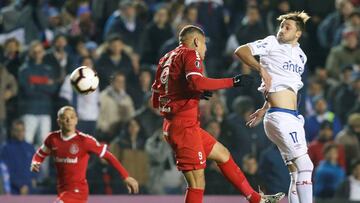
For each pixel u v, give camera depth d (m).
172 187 39.47
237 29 47.03
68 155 30.84
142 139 39.72
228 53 47.22
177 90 26.23
